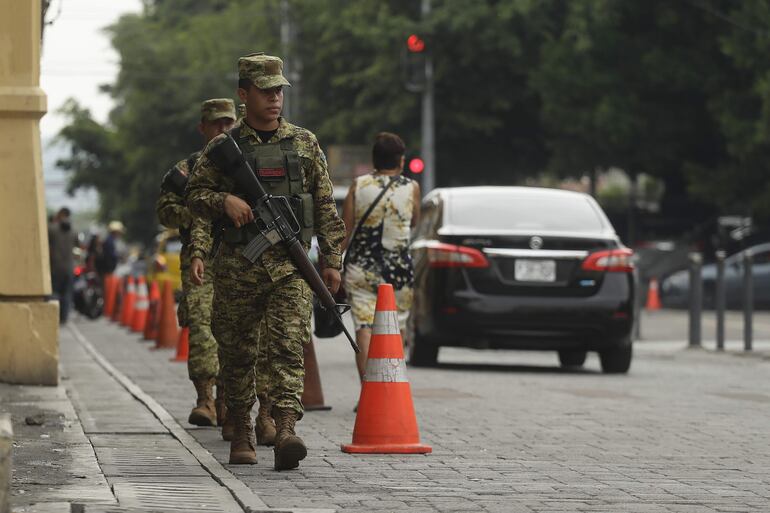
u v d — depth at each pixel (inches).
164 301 1622.8
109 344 1739.7
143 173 5462.6
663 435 822.5
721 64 3267.7
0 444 402.3
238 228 644.1
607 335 1273.4
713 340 1971.0
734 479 654.5
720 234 3425.2
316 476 638.5
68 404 914.7
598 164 3494.1
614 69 3363.7
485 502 576.4
